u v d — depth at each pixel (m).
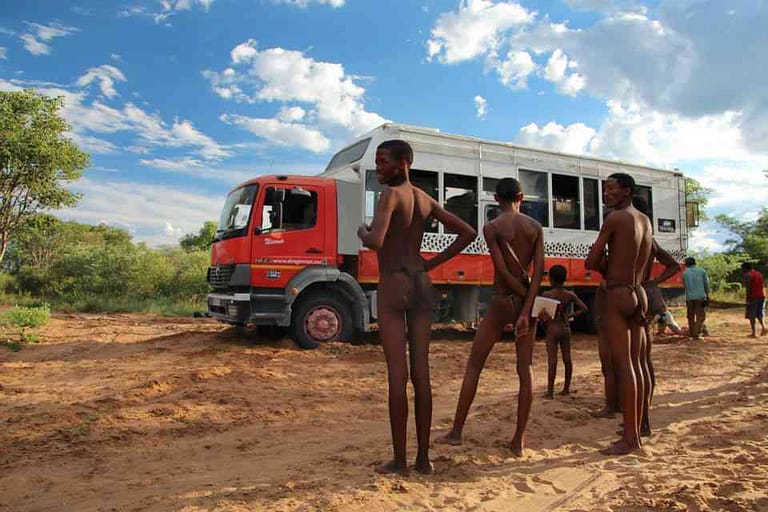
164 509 3.39
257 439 5.28
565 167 13.84
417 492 3.59
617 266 4.70
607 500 3.52
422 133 12.11
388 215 3.75
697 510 3.25
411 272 3.90
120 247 25.11
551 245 13.45
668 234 15.34
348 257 11.42
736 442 4.79
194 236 39.56
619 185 4.80
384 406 6.66
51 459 4.69
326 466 4.16
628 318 4.70
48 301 22.34
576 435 5.14
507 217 4.59
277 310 10.66
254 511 3.26
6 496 3.87
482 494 3.62
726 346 11.50
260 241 10.57
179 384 7.61
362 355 10.13
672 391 7.21
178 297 23.73
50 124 22.72
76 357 10.26
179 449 4.98
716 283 29.08
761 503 3.32
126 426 5.65
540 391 7.36
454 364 9.70
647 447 4.72
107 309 20.84
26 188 22.92
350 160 12.46
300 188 10.93
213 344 11.11
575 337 13.78
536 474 4.04
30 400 6.94
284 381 7.93
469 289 12.55
